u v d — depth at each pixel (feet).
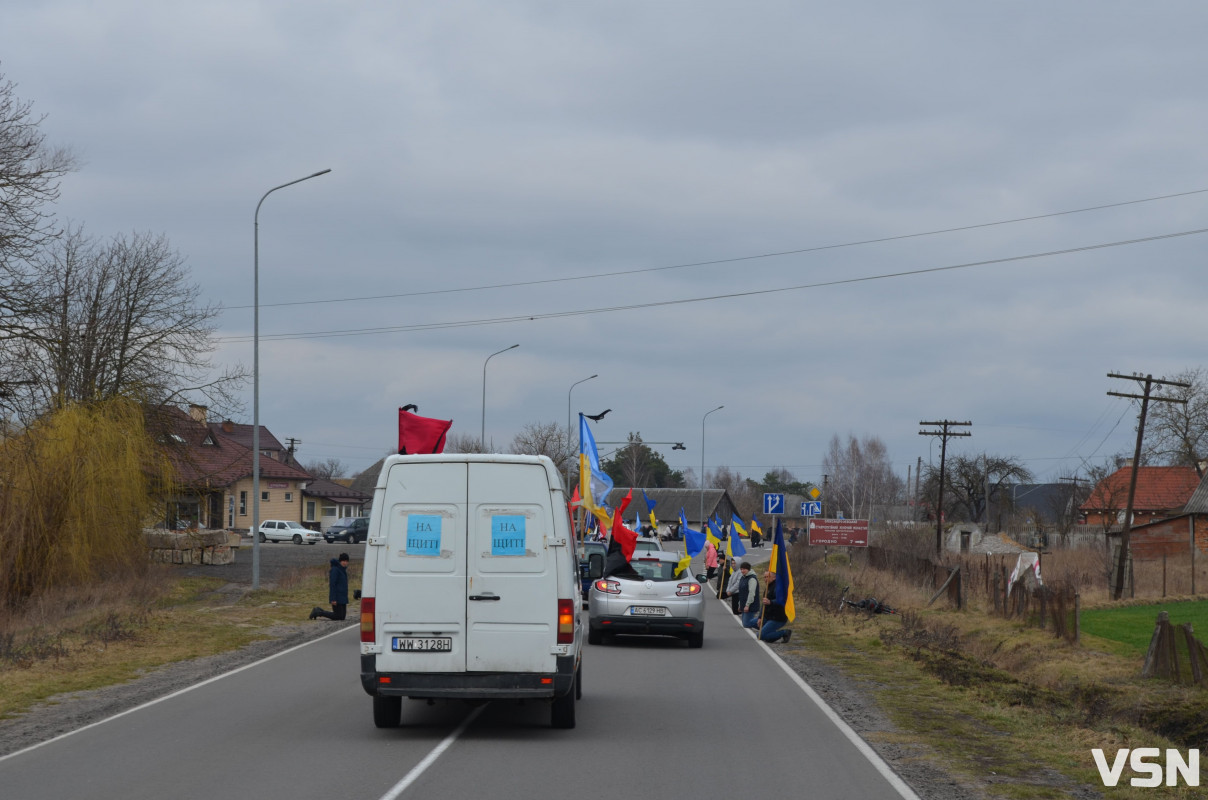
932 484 318.45
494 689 34.04
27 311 85.05
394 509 34.55
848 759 30.94
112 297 123.24
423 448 46.42
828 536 150.20
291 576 110.32
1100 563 140.05
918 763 30.71
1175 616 87.61
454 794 25.68
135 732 34.22
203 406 124.57
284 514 272.92
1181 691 48.98
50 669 49.16
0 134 83.05
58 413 93.35
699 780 27.78
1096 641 69.26
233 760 29.66
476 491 34.65
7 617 79.56
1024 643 67.77
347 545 237.04
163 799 24.95
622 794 26.02
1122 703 46.19
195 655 57.06
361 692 43.52
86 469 90.38
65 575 89.81
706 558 142.10
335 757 30.25
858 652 62.85
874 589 108.27
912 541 181.47
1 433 88.28
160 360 123.54
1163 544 162.40
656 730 35.73
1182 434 209.97
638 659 58.23
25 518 86.07
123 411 99.25
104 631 62.44
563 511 34.99
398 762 29.60
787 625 79.41
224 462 232.94
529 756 30.78
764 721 37.73
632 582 64.39
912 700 43.86
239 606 87.71
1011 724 38.73
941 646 66.03
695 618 63.77
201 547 148.36
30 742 32.42
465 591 34.24
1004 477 310.45
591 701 42.50
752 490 518.78
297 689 44.39
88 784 26.53
